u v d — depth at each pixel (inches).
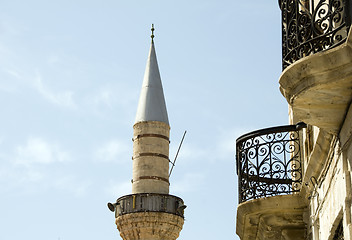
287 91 483.8
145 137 2103.8
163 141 2118.6
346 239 488.4
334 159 533.3
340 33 502.0
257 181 693.9
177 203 2070.6
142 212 2005.4
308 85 462.0
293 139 694.5
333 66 445.1
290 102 488.7
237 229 749.9
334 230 549.3
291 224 693.9
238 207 701.9
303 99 479.5
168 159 2123.5
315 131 606.9
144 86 2212.1
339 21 477.1
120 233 2057.1
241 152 713.0
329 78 452.8
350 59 437.1
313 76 458.0
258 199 681.0
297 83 470.3
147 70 2257.6
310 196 645.9
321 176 589.9
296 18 492.1
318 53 446.9
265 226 700.7
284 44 517.3
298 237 698.2
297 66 459.2
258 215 697.6
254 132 699.4
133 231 2015.3
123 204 2054.6
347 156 496.1
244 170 705.6
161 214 2014.0
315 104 485.4
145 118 2130.9
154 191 2052.2
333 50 439.5
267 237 709.3
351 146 482.6
